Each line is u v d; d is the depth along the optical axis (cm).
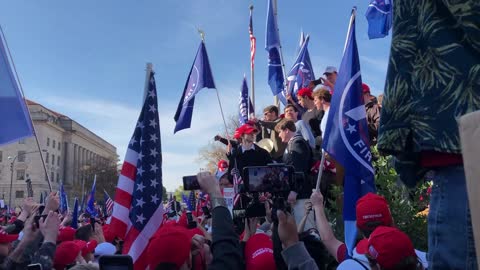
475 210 109
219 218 329
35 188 9444
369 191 407
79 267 397
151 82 606
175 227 363
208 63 898
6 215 1786
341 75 430
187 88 916
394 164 177
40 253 456
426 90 158
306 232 430
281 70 1185
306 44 1166
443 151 150
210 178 343
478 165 109
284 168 354
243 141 741
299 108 925
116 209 588
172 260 339
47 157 9969
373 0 966
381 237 295
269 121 907
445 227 151
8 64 596
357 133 416
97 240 723
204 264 429
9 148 9631
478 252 109
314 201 416
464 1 153
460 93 152
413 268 289
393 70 169
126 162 601
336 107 424
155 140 591
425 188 518
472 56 153
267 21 1196
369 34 966
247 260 394
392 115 166
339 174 545
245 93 1430
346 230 404
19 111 595
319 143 731
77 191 8944
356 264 342
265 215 377
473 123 111
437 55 157
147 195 568
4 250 525
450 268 148
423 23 162
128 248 553
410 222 500
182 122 919
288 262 317
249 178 353
